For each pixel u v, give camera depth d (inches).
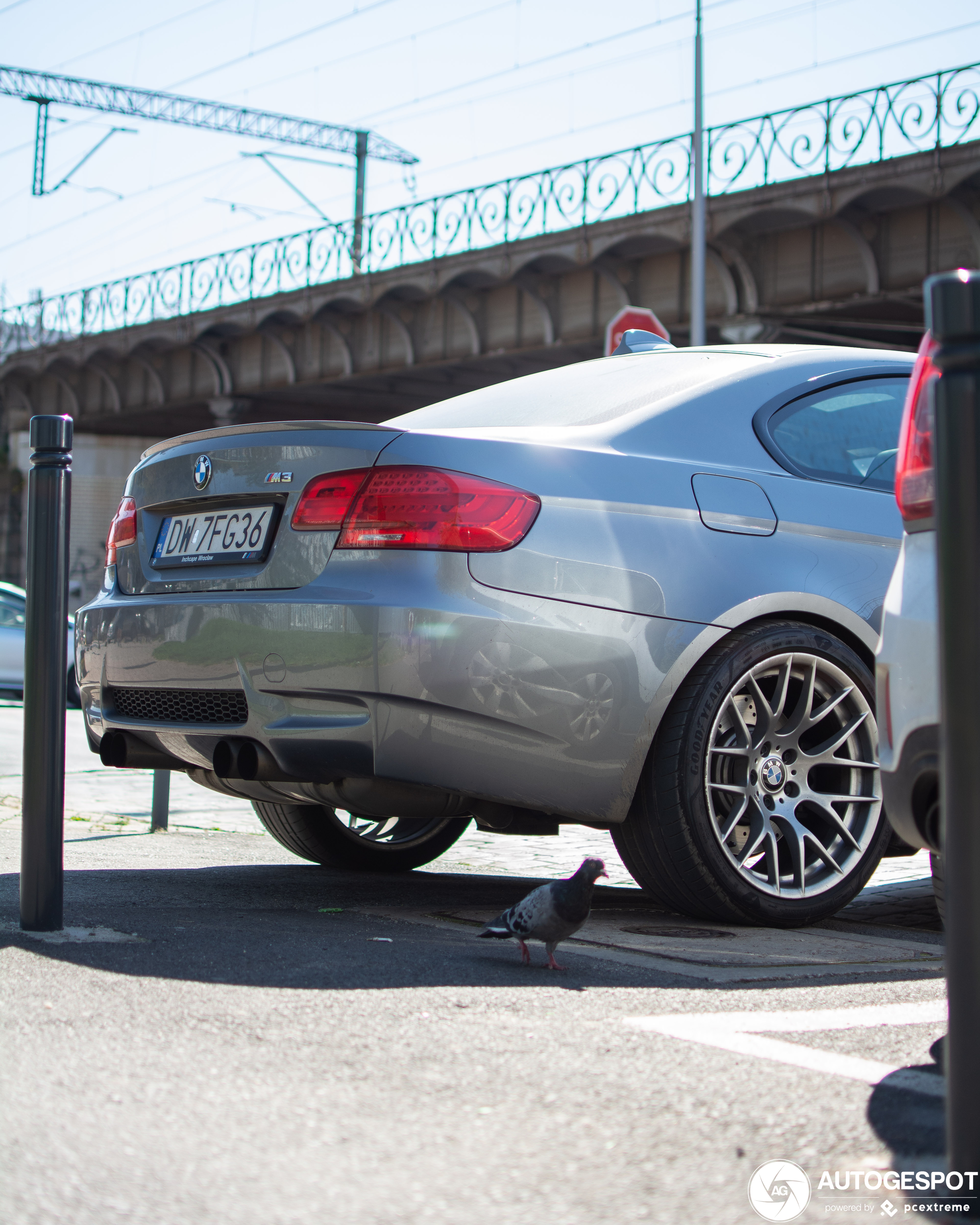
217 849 217.5
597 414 157.0
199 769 158.6
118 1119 79.9
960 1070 68.6
